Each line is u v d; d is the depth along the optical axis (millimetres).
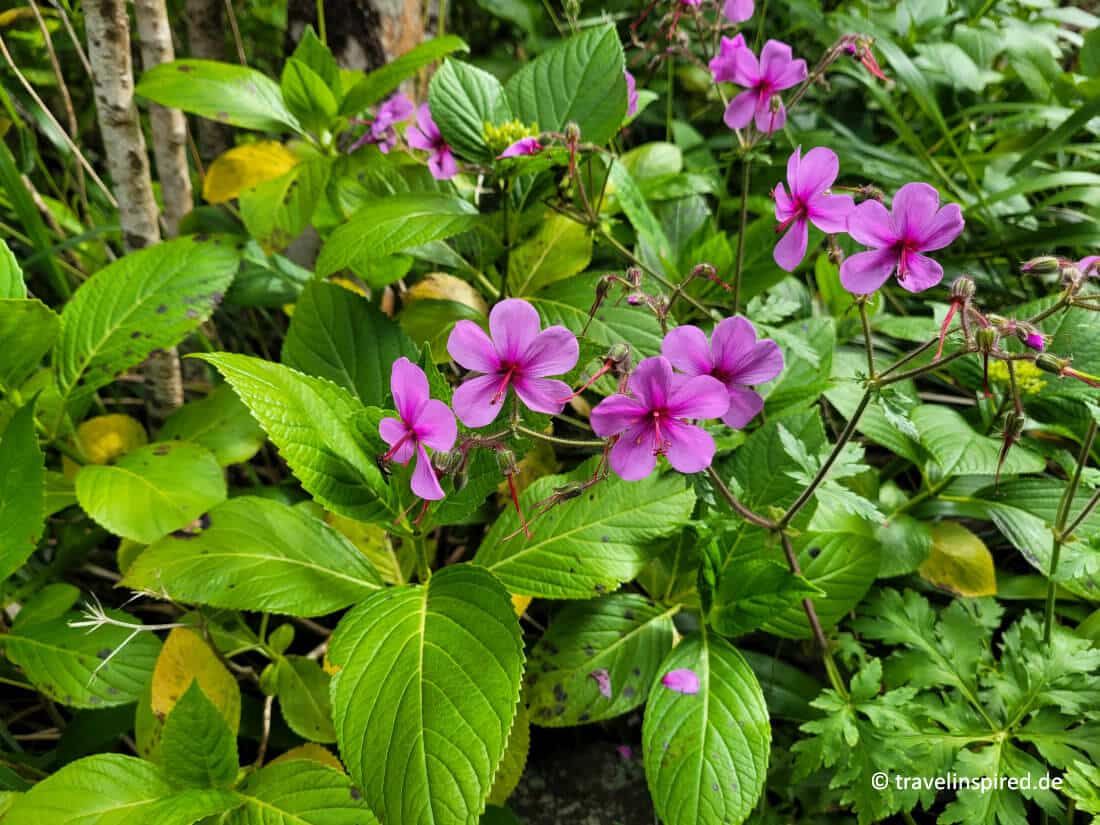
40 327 334
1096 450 412
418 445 264
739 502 363
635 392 255
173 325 389
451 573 311
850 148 590
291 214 419
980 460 349
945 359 268
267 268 459
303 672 356
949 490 402
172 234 496
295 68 426
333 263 370
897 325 440
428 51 432
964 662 344
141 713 332
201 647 340
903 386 410
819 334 412
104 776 282
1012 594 394
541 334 247
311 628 434
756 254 444
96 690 331
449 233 380
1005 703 332
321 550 337
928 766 316
